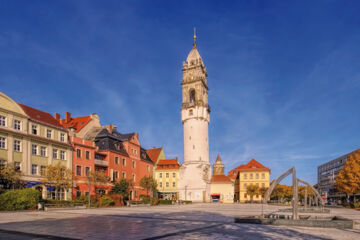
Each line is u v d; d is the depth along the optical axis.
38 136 43.97
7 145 38.81
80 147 52.03
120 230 16.06
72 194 48.09
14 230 15.61
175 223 19.89
